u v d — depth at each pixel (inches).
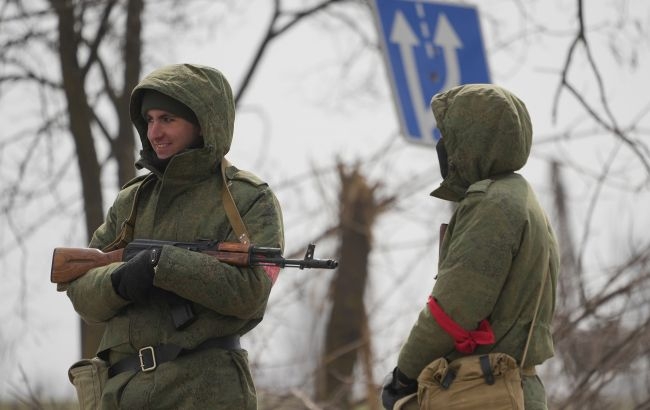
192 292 482.0
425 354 485.1
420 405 484.1
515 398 474.0
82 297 505.4
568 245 1064.2
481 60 818.2
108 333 509.0
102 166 1254.3
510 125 494.9
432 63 810.2
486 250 474.3
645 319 948.0
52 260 516.1
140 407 491.5
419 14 810.8
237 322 500.7
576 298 980.6
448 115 504.1
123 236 520.1
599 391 912.3
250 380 507.5
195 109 505.0
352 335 1315.2
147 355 494.9
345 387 1111.0
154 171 519.2
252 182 516.7
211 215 509.0
